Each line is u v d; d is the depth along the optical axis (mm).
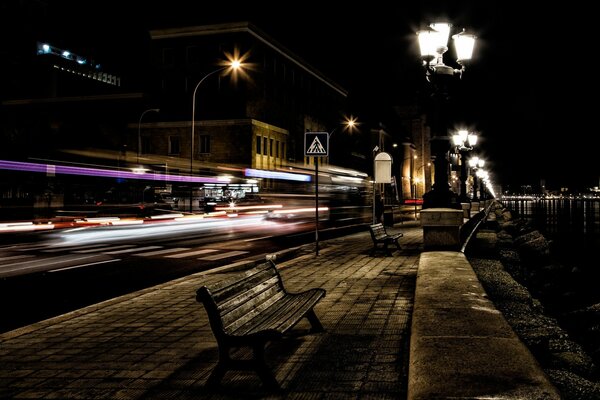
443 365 3479
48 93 91688
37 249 17500
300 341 5555
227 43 67375
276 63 76562
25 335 6238
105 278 11461
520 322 6535
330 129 99062
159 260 14547
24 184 45156
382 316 6676
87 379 4625
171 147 67250
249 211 40469
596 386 4352
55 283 10820
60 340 5984
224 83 67188
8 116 77688
